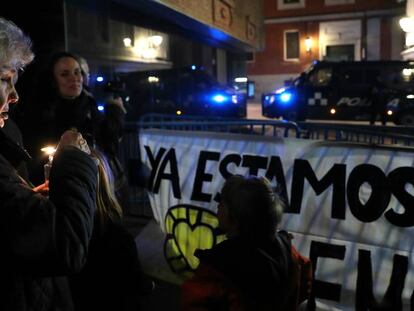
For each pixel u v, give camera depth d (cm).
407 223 254
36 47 543
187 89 1116
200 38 1249
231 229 171
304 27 2595
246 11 1371
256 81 2688
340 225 271
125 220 456
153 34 1023
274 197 171
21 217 107
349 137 461
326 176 277
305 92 1362
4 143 121
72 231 112
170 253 343
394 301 256
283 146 293
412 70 1260
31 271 111
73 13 642
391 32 2455
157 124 506
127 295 176
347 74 1316
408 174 256
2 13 543
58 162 120
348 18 2514
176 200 335
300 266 185
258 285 162
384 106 1270
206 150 323
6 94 118
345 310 267
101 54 788
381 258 260
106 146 296
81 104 291
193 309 165
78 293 171
